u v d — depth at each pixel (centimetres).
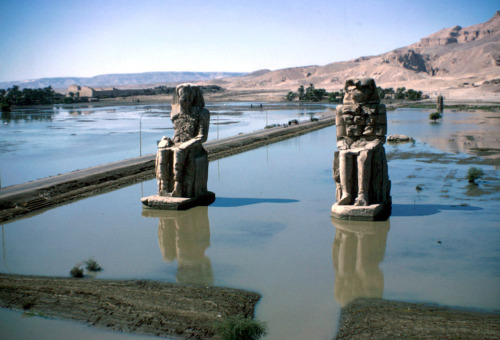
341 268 1662
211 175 3512
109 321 1284
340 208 2188
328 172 3544
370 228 2097
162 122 9000
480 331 1153
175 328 1238
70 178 3138
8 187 2856
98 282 1530
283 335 1209
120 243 1972
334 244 1917
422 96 18000
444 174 3259
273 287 1510
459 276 1560
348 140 2231
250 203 2611
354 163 2203
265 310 1348
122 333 1227
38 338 1213
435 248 1831
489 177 3112
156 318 1288
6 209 2455
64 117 10800
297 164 3947
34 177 3562
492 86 18525
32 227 2216
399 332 1177
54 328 1258
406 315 1270
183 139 2516
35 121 9550
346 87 2180
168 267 1694
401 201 2561
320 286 1515
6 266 1703
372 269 1644
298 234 2053
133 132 7050
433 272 1600
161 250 1881
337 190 2278
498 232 2000
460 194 2683
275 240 1981
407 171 3409
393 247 1856
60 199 2728
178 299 1398
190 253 1838
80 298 1412
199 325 1248
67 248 1908
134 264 1725
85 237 2055
